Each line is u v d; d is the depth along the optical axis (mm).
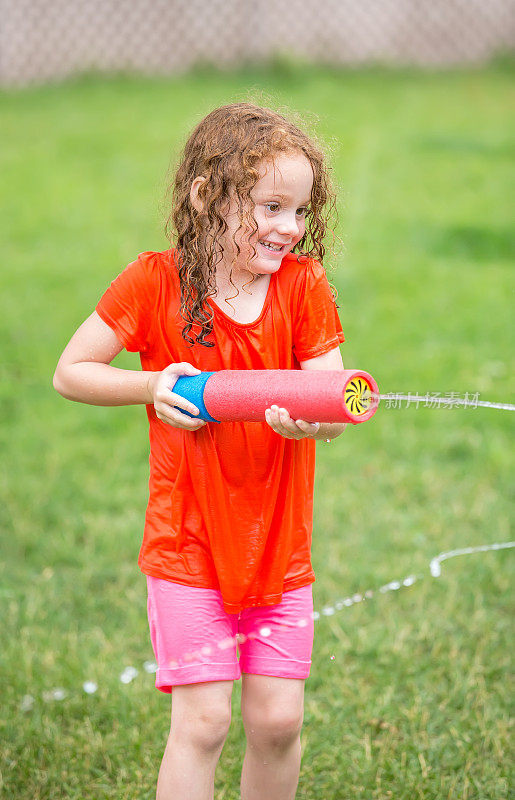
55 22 15828
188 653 2645
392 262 8773
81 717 3615
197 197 2584
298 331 2709
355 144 12406
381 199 10516
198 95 14461
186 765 2637
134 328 2688
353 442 5785
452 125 13523
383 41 17531
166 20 16672
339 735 3494
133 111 13586
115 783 3316
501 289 8156
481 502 5113
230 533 2646
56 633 4078
